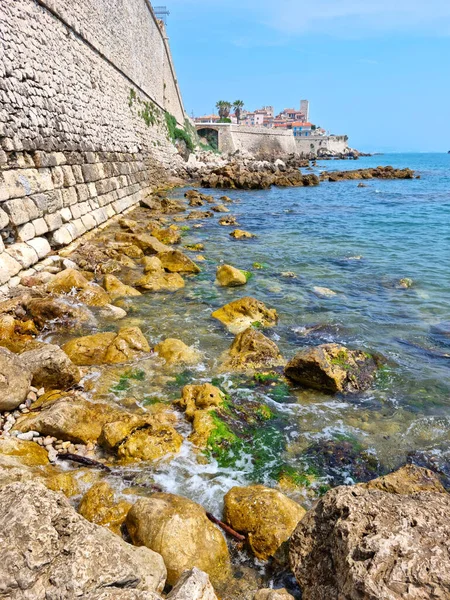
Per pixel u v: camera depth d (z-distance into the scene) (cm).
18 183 1059
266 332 842
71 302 887
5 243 989
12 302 802
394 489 412
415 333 862
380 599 244
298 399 630
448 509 300
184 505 396
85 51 1809
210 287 1100
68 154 1459
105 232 1592
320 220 2231
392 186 4238
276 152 9300
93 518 396
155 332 820
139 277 1142
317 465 500
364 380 671
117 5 2473
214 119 12938
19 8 1188
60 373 605
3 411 540
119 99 2388
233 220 2038
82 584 253
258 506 402
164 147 3909
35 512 276
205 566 358
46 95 1318
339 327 868
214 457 499
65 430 505
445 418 595
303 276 1235
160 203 2461
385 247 1631
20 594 244
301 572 334
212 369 694
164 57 4612
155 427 514
